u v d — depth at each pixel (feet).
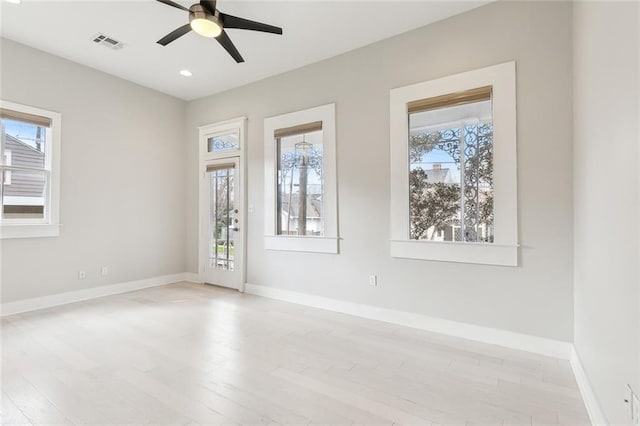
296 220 13.33
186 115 17.34
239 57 9.98
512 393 6.57
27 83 11.72
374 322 10.85
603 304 5.30
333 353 8.40
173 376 7.16
